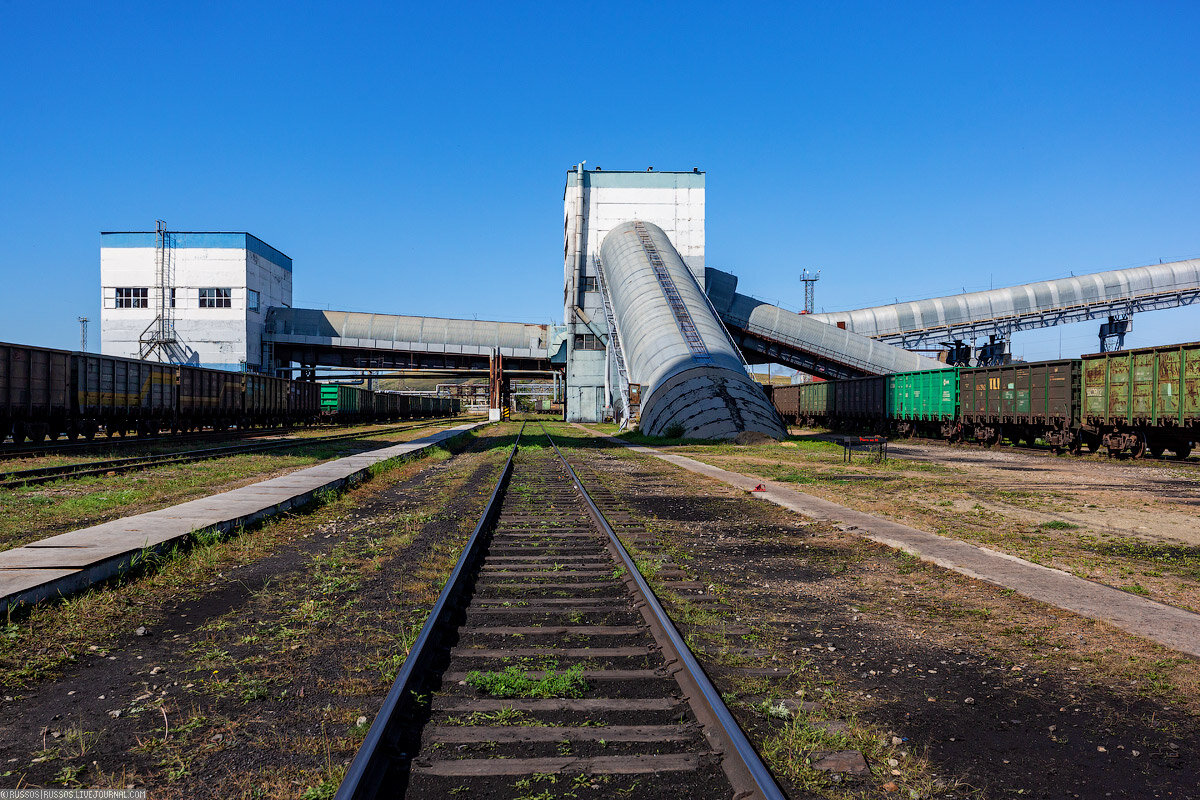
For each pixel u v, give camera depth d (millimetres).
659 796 3697
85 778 3906
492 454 30703
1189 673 5641
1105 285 84688
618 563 9266
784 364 84625
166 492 15875
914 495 16875
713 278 82375
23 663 5617
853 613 7379
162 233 79375
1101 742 4531
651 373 50500
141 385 36281
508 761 3967
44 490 15977
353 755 4109
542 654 5836
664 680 5297
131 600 7492
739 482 19500
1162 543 11133
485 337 93375
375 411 89062
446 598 7004
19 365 27000
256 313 83625
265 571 8922
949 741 4516
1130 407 26250
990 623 7000
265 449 29922
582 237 83500
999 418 34250
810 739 4414
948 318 86250
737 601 7773
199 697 5023
